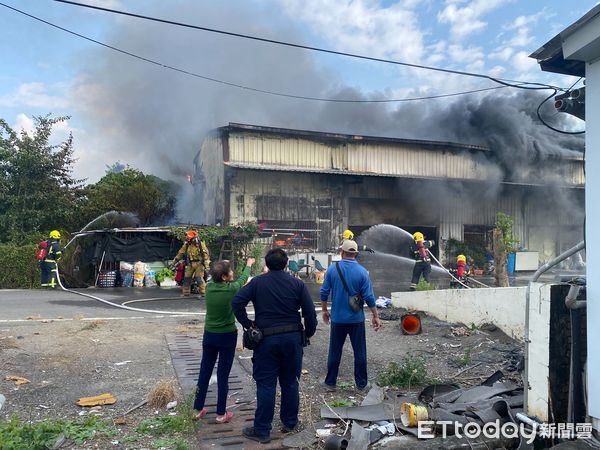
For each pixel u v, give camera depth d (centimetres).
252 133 2066
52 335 728
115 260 1534
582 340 425
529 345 436
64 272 1566
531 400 431
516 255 2366
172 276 1537
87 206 2036
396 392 525
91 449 387
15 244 1744
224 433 423
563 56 408
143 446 393
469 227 2486
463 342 746
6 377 538
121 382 546
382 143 2261
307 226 2144
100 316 934
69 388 523
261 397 412
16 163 1952
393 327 853
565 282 453
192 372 582
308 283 1744
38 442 379
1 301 1125
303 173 2145
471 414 438
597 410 395
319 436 416
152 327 825
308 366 637
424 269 1263
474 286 1570
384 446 396
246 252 1638
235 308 419
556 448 379
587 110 411
